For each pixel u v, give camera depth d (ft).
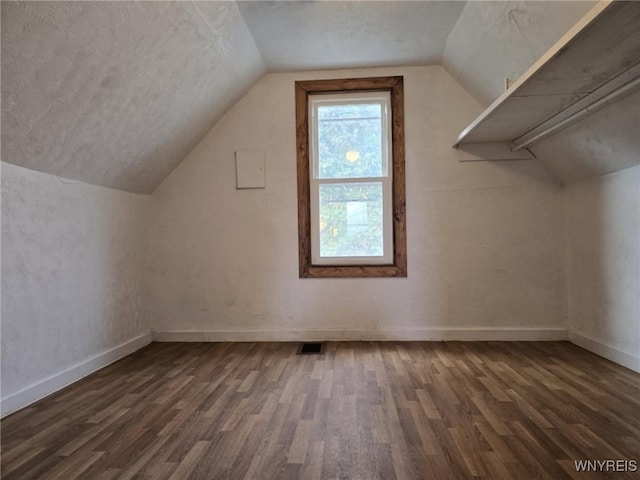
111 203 9.00
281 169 10.52
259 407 6.18
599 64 5.16
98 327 8.43
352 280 10.35
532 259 9.98
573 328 9.67
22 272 6.42
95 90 6.24
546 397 6.36
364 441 5.07
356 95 10.47
